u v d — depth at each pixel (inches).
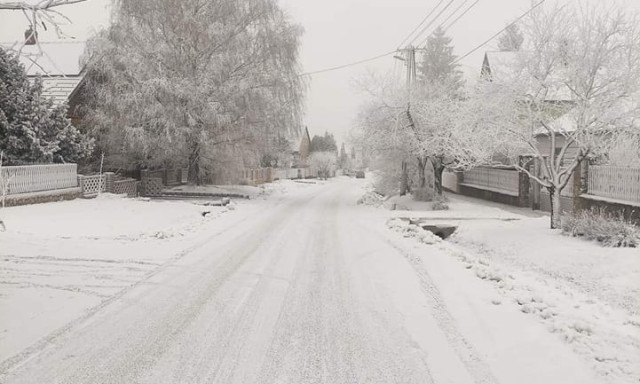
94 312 257.1
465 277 327.6
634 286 327.0
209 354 203.2
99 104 1026.7
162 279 328.5
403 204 920.9
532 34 540.4
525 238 514.9
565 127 557.3
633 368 183.3
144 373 184.5
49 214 639.1
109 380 178.4
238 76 1030.4
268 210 829.8
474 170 1128.8
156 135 1002.1
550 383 174.7
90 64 1001.5
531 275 375.6
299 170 2768.2
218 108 983.6
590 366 186.2
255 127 1069.8
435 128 874.1
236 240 496.4
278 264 380.8
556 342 210.1
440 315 252.8
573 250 431.2
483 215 741.3
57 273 339.9
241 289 305.1
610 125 507.8
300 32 1120.8
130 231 566.6
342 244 478.0
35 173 736.3
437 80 1034.1
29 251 406.9
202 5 1055.6
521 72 547.5
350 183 2329.0
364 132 970.7
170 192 1105.4
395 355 202.5
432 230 657.0
